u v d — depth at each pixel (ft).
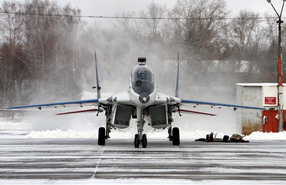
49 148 175.42
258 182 112.06
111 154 156.35
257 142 206.80
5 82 545.03
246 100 284.41
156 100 176.04
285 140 220.43
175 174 120.88
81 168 128.98
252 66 549.13
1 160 142.82
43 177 116.98
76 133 253.03
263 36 620.49
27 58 549.95
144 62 187.32
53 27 586.04
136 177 116.98
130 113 179.83
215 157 149.48
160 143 200.13
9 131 310.24
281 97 273.54
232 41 610.24
